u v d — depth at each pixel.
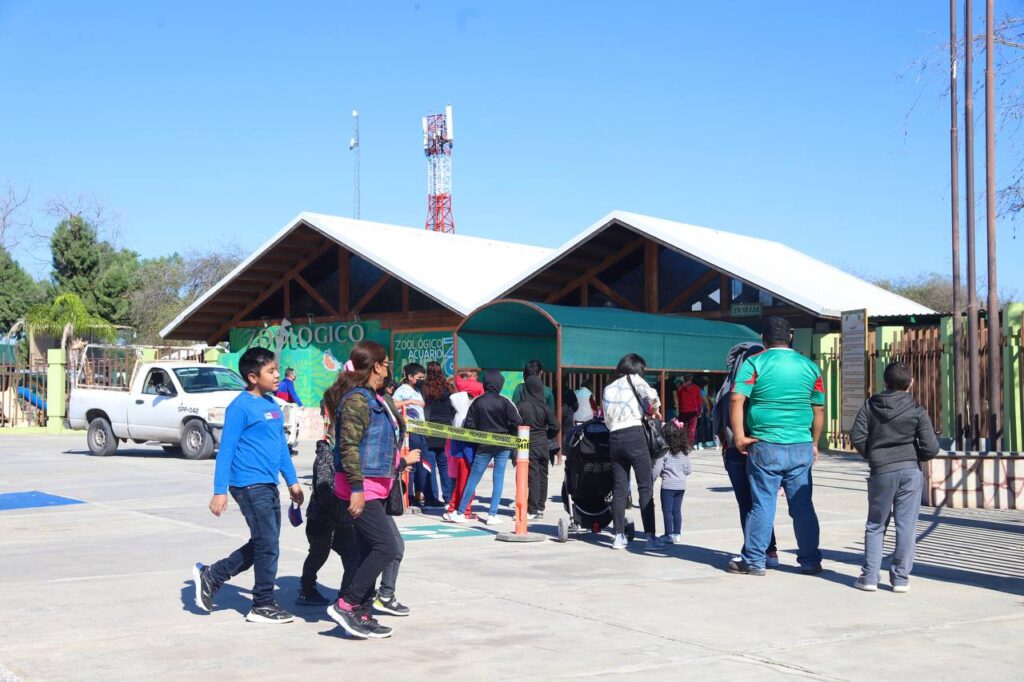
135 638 6.68
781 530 11.66
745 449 8.91
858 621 7.20
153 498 14.51
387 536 6.68
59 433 31.55
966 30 16.34
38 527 11.66
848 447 23.73
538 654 6.29
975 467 13.70
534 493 12.92
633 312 24.27
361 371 6.77
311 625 7.07
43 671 5.89
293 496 7.32
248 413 7.02
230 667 6.00
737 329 25.61
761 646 6.49
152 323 66.25
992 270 15.94
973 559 9.73
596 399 24.83
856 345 20.80
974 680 5.77
